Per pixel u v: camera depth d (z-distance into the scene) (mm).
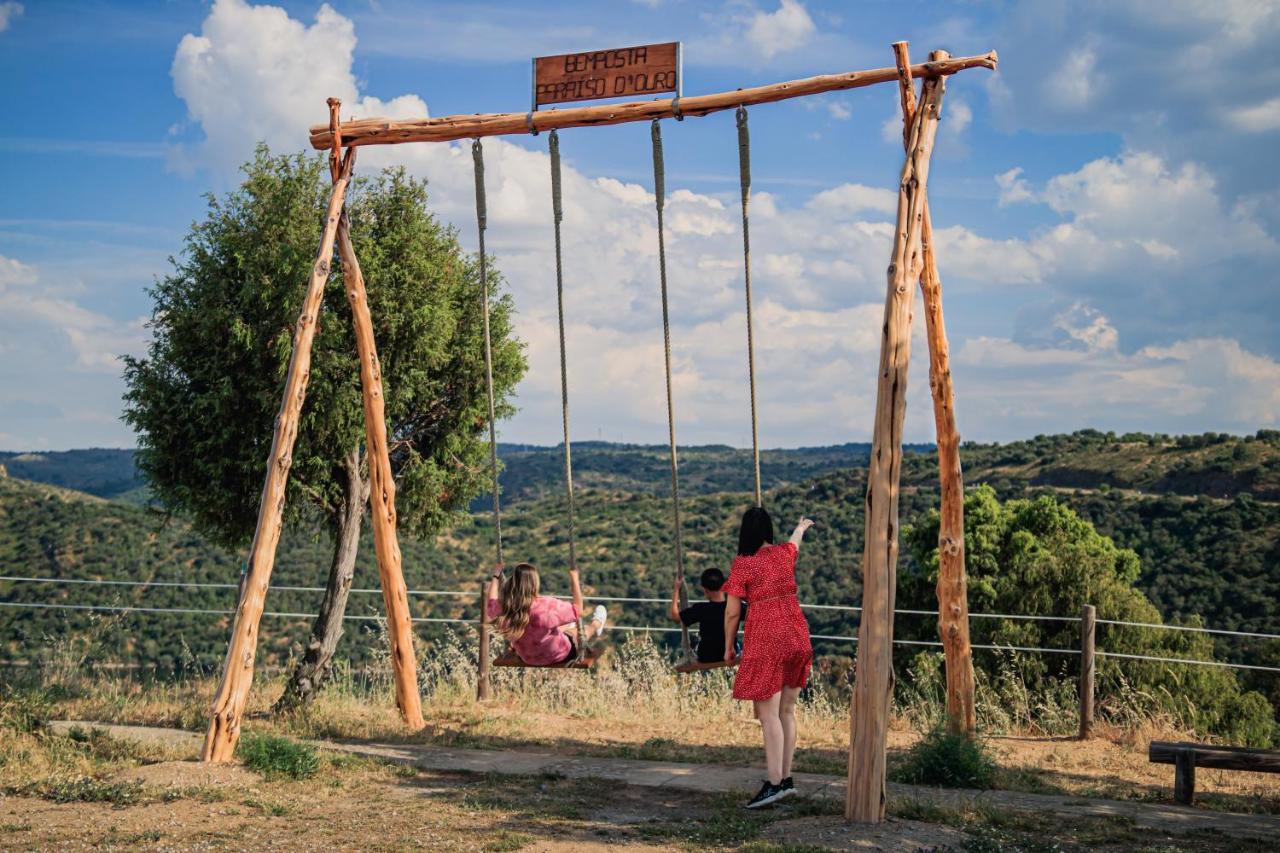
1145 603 21000
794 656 6973
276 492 8727
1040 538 23828
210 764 7824
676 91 8734
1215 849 5730
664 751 9180
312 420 11758
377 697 12172
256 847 5645
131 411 11836
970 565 23203
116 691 11984
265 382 11688
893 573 6531
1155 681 19078
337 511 12711
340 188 9633
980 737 9562
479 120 9172
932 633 23250
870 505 6605
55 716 10352
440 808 6805
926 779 7746
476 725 10492
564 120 8914
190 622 25797
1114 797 7352
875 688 6340
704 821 6539
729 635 7117
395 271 12305
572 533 8445
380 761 8414
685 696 11805
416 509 13469
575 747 9484
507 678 12750
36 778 7277
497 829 6164
